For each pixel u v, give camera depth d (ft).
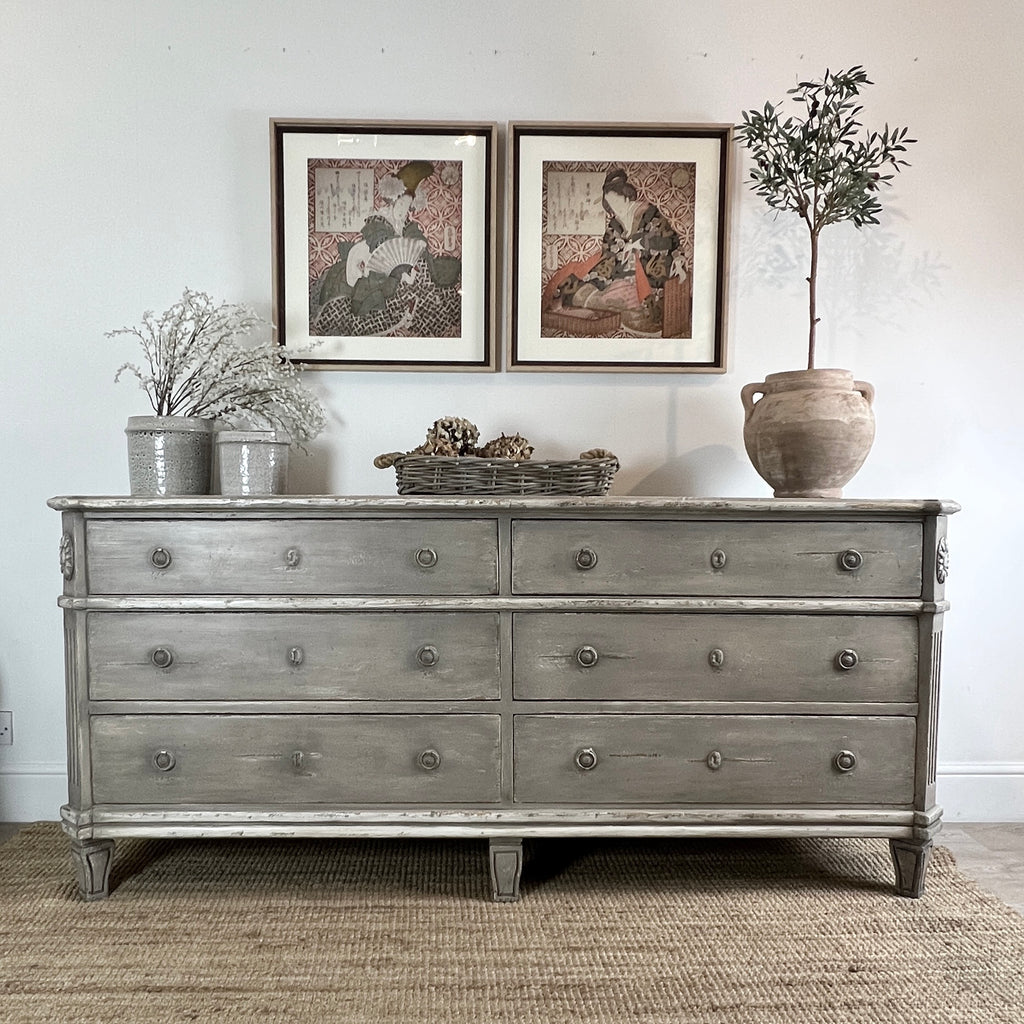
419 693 5.40
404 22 6.82
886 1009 4.33
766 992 4.48
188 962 4.75
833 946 4.92
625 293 6.93
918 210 6.97
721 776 5.45
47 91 6.73
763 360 7.02
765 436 5.95
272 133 6.70
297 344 6.84
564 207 6.87
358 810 5.38
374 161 6.81
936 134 6.94
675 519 5.39
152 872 5.92
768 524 5.40
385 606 5.34
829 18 6.88
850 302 6.99
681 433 7.04
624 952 4.86
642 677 5.42
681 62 6.89
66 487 6.88
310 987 4.51
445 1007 4.34
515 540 5.38
